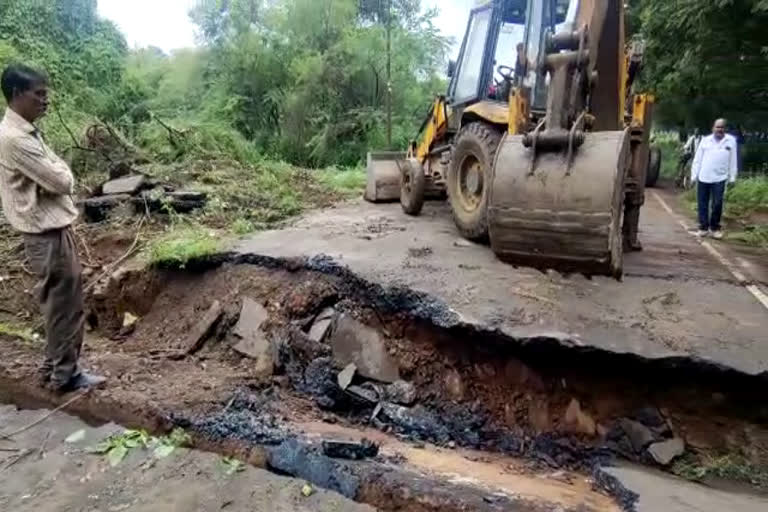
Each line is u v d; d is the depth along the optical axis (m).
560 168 3.91
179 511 2.68
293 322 4.49
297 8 15.22
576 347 3.47
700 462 3.19
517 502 2.74
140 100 14.54
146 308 5.20
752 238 7.37
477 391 3.84
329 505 2.75
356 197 9.34
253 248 5.29
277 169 10.28
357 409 3.98
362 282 4.44
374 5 16.34
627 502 2.76
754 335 3.67
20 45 11.50
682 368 3.35
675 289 4.60
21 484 2.87
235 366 4.43
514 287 4.33
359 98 15.59
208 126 10.32
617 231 3.91
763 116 15.36
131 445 3.22
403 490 2.82
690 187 13.16
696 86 12.70
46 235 3.56
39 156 3.38
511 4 6.16
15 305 5.11
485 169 5.30
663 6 10.87
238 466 3.06
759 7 8.76
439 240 5.81
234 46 15.24
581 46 4.04
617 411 3.48
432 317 3.94
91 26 14.51
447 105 7.15
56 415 3.58
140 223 6.20
